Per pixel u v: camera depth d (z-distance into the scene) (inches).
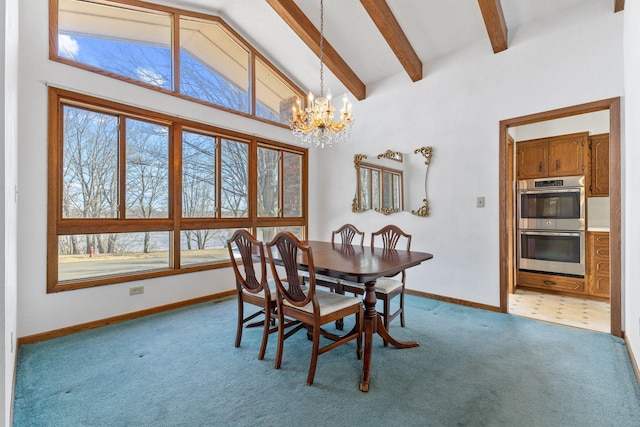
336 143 186.2
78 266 107.2
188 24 138.8
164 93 126.6
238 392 70.3
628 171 91.7
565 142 150.6
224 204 150.3
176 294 130.3
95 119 111.0
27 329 94.0
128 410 63.8
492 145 126.8
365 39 141.3
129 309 116.3
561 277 151.5
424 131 147.6
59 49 102.4
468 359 85.4
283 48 159.6
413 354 88.6
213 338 99.7
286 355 89.0
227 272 149.5
